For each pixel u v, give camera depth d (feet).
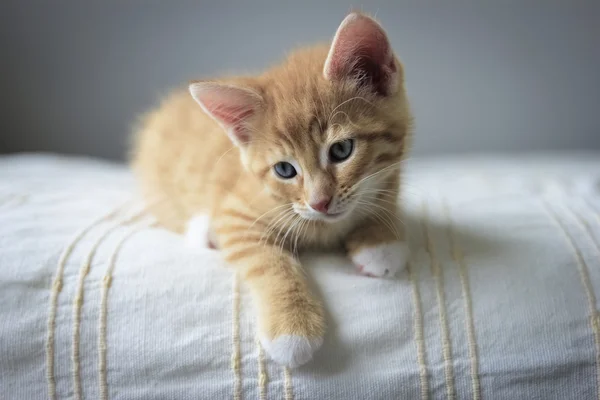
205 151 1.29
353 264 1.13
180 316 1.02
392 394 1.00
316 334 1.01
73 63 1.83
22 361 0.99
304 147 1.11
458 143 1.94
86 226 1.17
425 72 1.86
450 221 1.21
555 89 1.88
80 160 1.72
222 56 1.83
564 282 1.06
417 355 1.01
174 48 1.83
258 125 1.15
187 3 1.79
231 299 1.05
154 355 1.00
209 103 1.13
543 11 1.81
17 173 1.48
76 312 1.02
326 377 1.00
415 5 1.80
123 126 1.89
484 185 1.45
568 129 1.92
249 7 1.80
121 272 1.06
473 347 1.02
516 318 1.03
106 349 1.00
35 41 1.80
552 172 1.57
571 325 1.03
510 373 1.01
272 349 1.00
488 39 1.83
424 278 1.07
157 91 1.85
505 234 1.16
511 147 1.94
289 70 1.18
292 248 1.18
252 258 1.11
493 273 1.08
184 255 1.10
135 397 0.99
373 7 1.80
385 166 1.16
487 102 1.89
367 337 1.02
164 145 1.38
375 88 1.14
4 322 1.00
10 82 1.83
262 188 1.17
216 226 1.19
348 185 1.12
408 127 1.19
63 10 1.79
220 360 1.01
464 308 1.04
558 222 1.18
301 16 1.80
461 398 1.00
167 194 1.34
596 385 1.01
